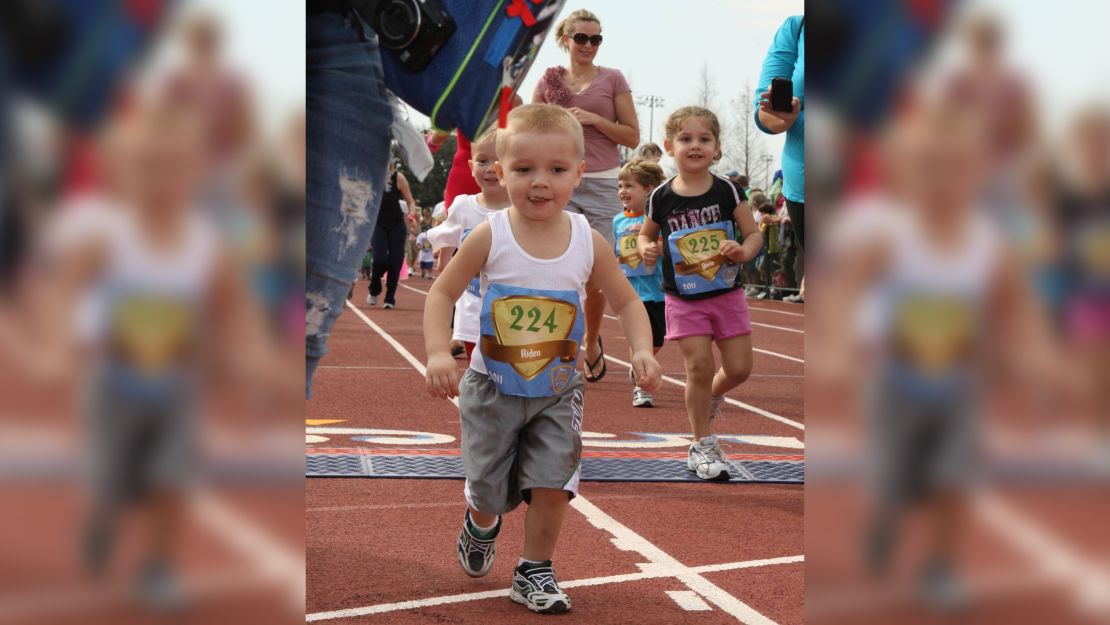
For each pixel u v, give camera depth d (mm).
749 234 4508
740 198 4570
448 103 2332
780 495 4059
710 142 4551
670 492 4070
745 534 3436
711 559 3133
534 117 2893
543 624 2527
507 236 2881
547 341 2830
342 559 3016
